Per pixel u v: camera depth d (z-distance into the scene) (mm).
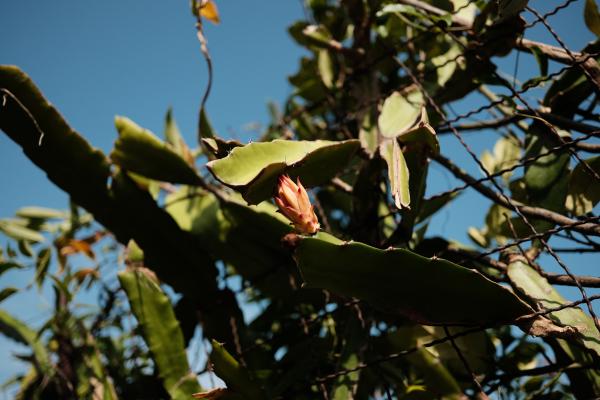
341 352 857
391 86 1066
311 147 708
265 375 896
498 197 842
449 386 819
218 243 985
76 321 1088
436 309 686
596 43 822
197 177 920
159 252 934
